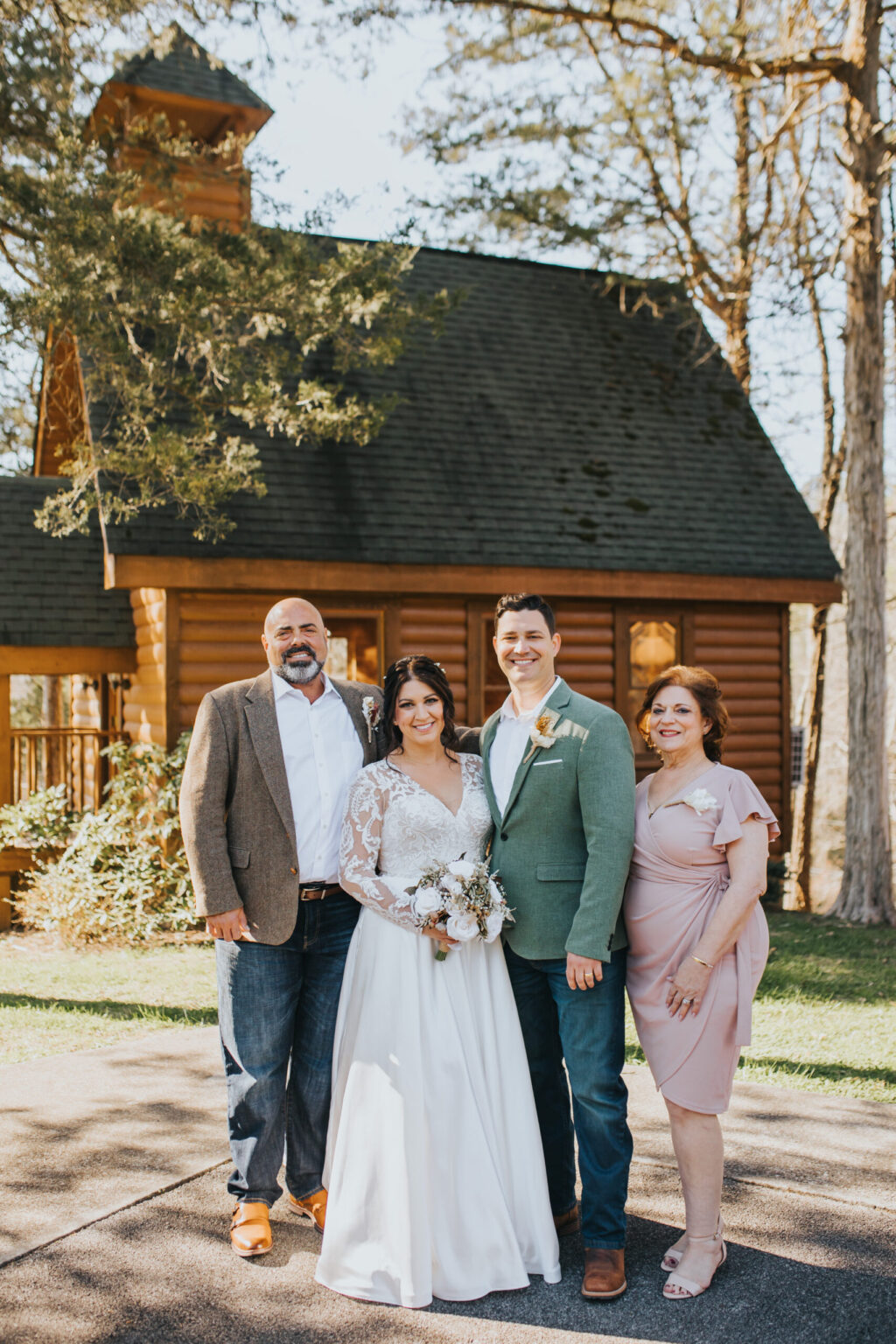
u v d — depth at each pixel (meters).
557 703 3.34
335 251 10.98
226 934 3.33
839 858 24.33
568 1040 3.19
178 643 9.12
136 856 8.52
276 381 8.41
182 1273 3.14
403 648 10.24
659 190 13.73
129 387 8.00
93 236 7.48
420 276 12.77
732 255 14.89
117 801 8.97
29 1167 3.82
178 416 9.64
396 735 3.47
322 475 10.02
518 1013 3.39
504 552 9.98
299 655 3.49
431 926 3.13
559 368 12.48
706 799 3.15
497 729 3.48
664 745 3.30
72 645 10.09
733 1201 3.61
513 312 13.01
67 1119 4.28
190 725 9.16
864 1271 3.15
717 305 15.59
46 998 6.42
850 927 9.62
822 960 7.75
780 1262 3.21
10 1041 5.44
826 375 17.09
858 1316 2.92
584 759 3.21
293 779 3.45
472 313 12.70
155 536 8.77
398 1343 2.80
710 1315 2.93
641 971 3.24
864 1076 4.96
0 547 10.55
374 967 3.21
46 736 10.62
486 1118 3.13
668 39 10.69
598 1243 3.08
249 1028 3.35
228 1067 3.42
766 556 11.30
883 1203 3.58
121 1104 4.45
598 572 10.42
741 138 15.18
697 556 10.89
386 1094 3.09
